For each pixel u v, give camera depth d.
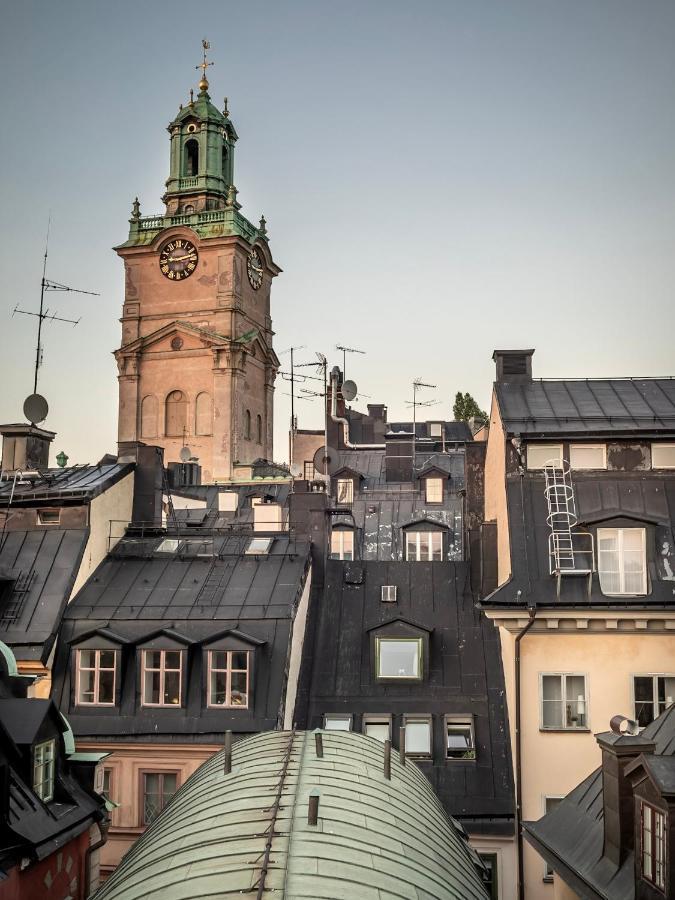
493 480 43.44
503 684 39.41
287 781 22.98
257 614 39.69
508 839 35.53
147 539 46.03
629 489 38.94
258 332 117.44
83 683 38.97
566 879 24.50
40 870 27.34
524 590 36.44
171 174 120.00
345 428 89.00
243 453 114.75
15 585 41.47
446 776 36.91
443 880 20.20
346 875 17.92
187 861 18.81
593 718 36.03
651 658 36.19
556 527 37.75
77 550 42.59
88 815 30.03
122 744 37.34
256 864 17.88
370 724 38.84
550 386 43.38
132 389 114.88
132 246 115.88
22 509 43.91
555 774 35.84
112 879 21.31
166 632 38.59
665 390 42.84
